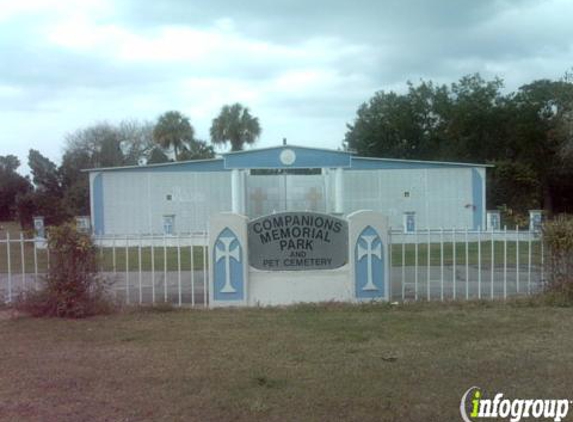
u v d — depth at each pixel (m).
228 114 47.41
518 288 9.86
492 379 5.34
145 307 8.61
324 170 25.09
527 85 48.19
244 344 6.61
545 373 5.49
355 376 5.46
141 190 24.48
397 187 25.00
